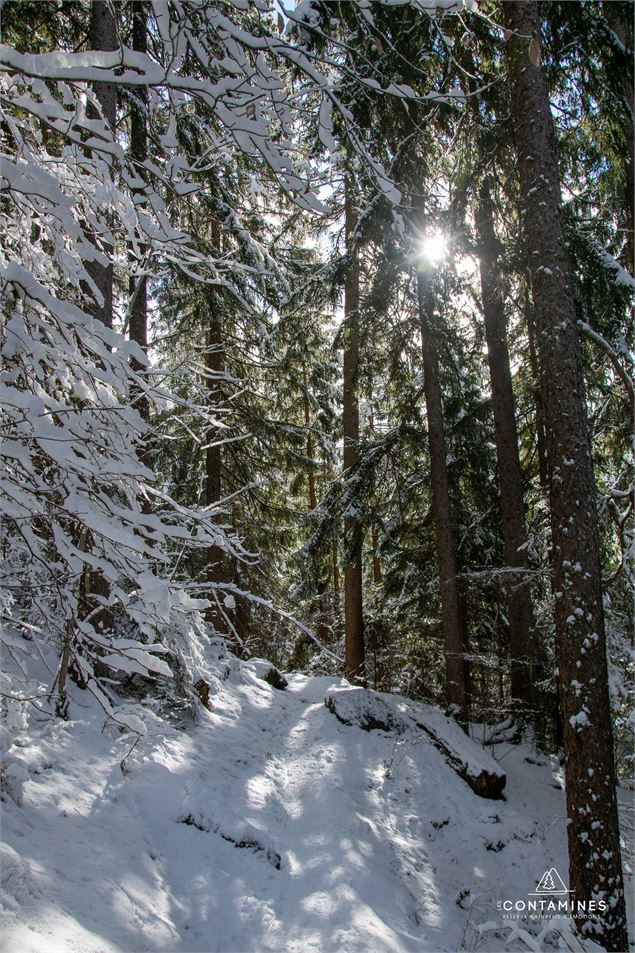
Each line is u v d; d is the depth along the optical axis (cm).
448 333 942
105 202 361
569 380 561
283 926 419
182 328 1087
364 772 717
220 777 590
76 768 458
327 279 922
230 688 857
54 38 647
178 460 1144
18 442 277
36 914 289
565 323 566
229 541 379
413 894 534
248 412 1120
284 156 292
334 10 313
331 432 1482
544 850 690
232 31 263
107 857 378
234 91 265
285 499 1376
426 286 867
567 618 543
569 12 630
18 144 328
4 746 368
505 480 972
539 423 1034
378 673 1327
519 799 792
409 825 647
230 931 398
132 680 677
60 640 447
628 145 697
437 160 817
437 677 1323
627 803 819
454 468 1089
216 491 1134
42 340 331
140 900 362
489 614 1244
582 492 551
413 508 1219
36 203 324
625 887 610
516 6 567
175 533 323
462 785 757
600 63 668
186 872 431
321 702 905
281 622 1290
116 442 347
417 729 860
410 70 629
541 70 591
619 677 785
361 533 1062
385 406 1233
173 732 623
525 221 590
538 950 390
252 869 467
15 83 328
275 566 1243
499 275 836
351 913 434
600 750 522
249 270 425
